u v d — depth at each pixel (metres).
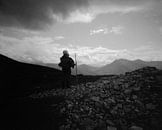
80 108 9.79
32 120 8.76
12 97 14.56
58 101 11.48
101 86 13.27
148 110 8.75
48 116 9.15
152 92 10.25
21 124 8.38
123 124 7.95
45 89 17.94
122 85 12.12
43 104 11.12
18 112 9.89
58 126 8.13
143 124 7.80
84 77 24.03
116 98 10.40
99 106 9.70
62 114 9.27
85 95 11.91
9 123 8.48
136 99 9.87
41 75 26.88
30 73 27.19
